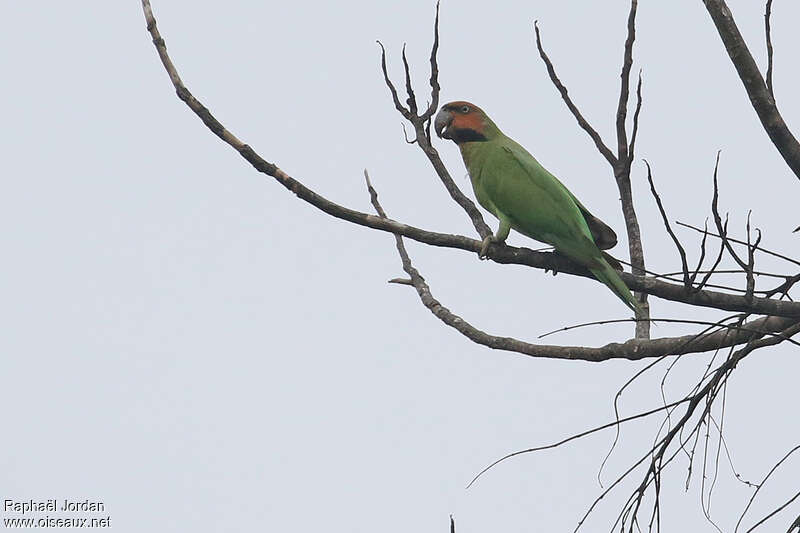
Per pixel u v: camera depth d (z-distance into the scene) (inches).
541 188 489.7
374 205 486.9
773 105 335.6
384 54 484.1
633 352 401.1
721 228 319.6
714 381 323.9
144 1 338.6
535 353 426.9
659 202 322.3
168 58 336.5
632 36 465.1
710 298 372.2
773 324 377.7
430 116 484.1
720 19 330.3
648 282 398.0
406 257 482.0
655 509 321.7
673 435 325.1
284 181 344.5
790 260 335.6
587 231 477.7
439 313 453.7
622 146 474.0
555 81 486.3
